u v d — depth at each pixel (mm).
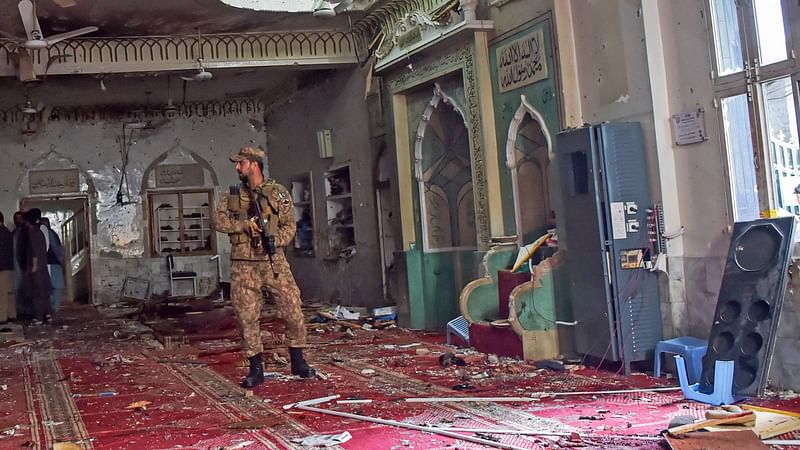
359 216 12742
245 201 6586
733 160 5867
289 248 15992
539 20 7703
